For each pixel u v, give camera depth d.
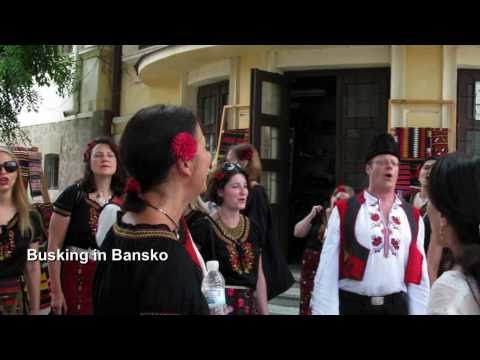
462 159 1.63
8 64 9.59
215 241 3.24
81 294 3.56
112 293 1.52
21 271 3.50
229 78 9.01
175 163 1.58
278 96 8.43
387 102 8.02
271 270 3.86
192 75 10.09
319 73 8.42
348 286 3.27
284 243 8.56
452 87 7.61
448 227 1.65
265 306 3.50
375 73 8.09
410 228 3.34
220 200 3.35
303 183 10.59
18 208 3.50
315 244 4.73
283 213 8.50
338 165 8.25
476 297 1.52
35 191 6.57
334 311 3.23
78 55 13.08
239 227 3.36
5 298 3.40
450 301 1.53
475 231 1.57
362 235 3.24
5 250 3.42
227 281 3.23
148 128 1.58
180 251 1.53
